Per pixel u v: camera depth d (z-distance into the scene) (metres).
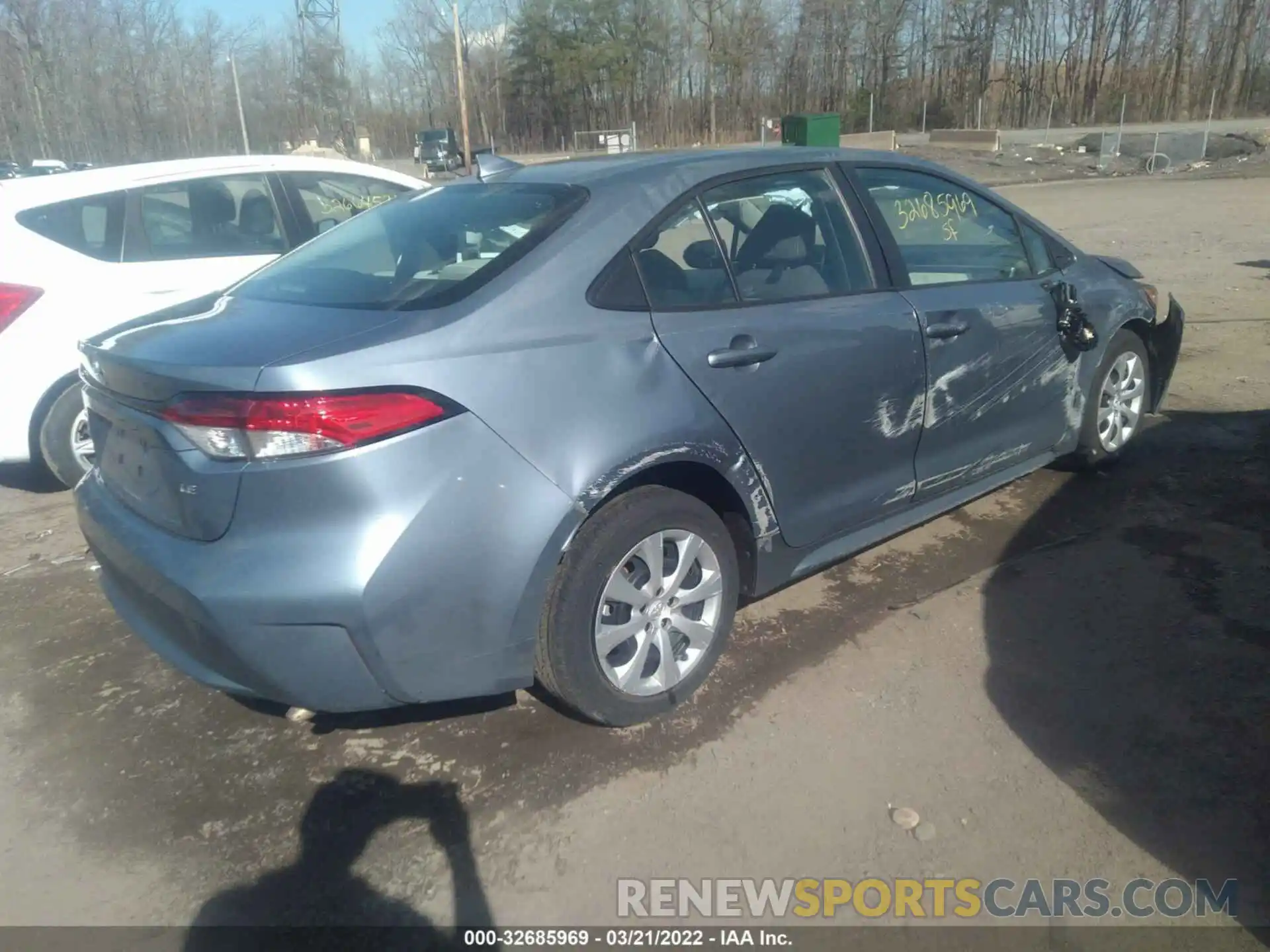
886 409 3.63
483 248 3.08
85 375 3.19
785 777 2.93
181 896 2.61
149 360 2.74
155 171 5.73
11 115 45.44
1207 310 8.77
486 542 2.68
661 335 3.04
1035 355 4.25
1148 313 4.92
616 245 3.07
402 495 2.57
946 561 4.18
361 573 2.54
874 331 3.55
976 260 4.19
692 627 3.21
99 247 5.40
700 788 2.90
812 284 3.52
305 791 2.98
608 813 2.82
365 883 2.62
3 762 3.20
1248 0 54.78
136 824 2.88
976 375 3.97
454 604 2.67
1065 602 3.80
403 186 6.94
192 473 2.62
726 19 57.84
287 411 2.50
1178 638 3.52
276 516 2.55
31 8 44.34
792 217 3.55
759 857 2.64
